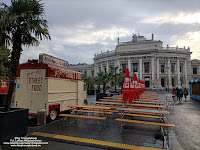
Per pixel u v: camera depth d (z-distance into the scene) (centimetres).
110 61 6950
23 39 618
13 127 482
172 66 6259
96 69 7931
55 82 794
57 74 808
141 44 6222
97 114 988
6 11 522
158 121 793
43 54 762
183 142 506
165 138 538
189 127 690
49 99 743
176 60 6209
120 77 2695
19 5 526
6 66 1539
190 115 970
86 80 3147
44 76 743
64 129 635
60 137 532
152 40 6625
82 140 505
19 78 796
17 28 548
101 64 7425
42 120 697
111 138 531
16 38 551
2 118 448
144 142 495
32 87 762
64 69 882
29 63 779
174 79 6181
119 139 521
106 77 2006
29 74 776
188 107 1339
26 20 552
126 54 6397
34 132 590
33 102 752
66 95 895
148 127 679
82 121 782
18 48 552
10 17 502
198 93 1816
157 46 6200
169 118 880
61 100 841
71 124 721
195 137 556
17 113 502
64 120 777
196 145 481
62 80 857
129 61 6322
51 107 751
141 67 6106
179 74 6162
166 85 5988
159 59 6097
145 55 6075
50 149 438
